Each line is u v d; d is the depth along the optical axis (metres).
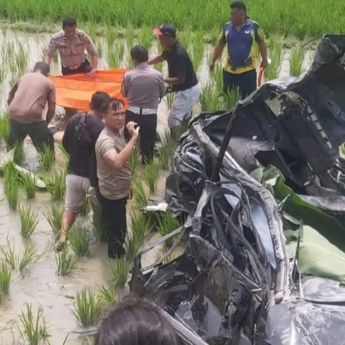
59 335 5.85
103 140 6.52
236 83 10.26
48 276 6.66
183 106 9.57
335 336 4.02
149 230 7.29
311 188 6.41
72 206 7.15
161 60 9.72
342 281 4.65
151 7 15.92
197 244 5.24
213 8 15.88
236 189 5.74
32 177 8.18
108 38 14.27
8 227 7.54
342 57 5.95
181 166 6.95
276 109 6.82
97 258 6.96
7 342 5.74
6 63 12.91
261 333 4.28
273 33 15.35
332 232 5.63
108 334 1.95
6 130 9.48
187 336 4.55
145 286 5.43
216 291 4.95
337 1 16.73
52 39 10.52
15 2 16.00
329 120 6.50
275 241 4.90
